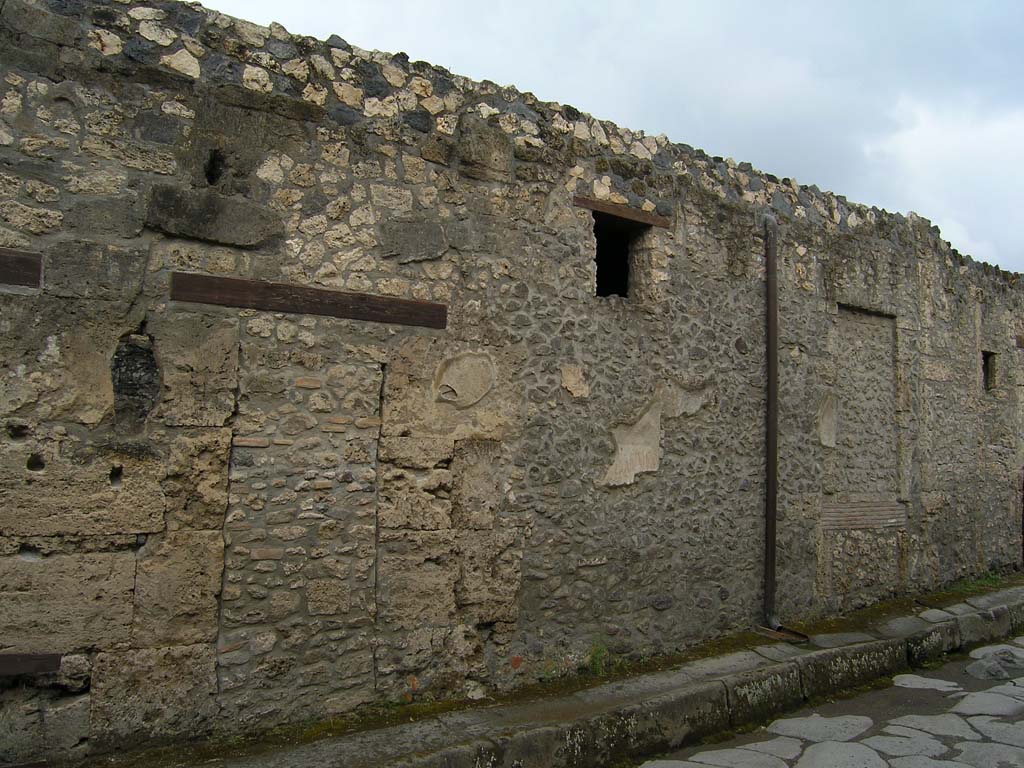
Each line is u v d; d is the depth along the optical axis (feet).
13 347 11.30
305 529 13.14
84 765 11.25
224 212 12.82
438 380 14.58
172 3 12.74
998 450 28.43
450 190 15.03
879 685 17.61
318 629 13.15
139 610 11.84
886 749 13.69
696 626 18.01
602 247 20.48
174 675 11.98
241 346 12.84
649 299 17.79
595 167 17.07
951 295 26.35
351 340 13.76
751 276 19.76
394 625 13.84
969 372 27.02
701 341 18.58
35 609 11.23
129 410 11.96
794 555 20.33
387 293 14.19
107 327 11.89
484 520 14.92
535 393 15.76
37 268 11.51
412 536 14.10
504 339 15.43
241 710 12.44
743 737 14.60
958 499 26.04
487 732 12.59
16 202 11.46
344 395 13.62
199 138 12.72
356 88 14.24
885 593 22.91
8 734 11.07
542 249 16.08
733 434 19.03
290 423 13.12
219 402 12.57
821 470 21.24
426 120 14.90
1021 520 29.58
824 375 21.48
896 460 23.73
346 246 13.85
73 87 11.90
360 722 13.05
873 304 23.04
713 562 18.44
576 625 16.02
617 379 17.01
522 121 16.08
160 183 12.38
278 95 13.42
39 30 11.74
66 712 11.32
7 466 11.19
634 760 13.47
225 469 12.57
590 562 16.31
